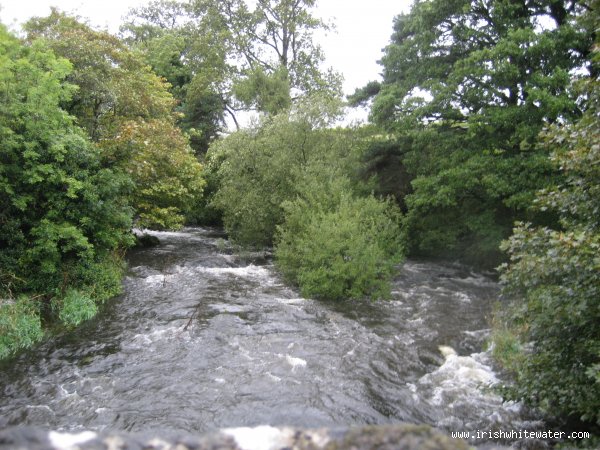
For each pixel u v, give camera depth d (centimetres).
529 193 1362
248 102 2844
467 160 1574
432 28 1728
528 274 568
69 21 1716
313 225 1395
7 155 1051
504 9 1520
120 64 1744
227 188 1923
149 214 1711
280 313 1160
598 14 725
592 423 605
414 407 696
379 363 864
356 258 1303
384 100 1819
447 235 1831
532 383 566
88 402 697
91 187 1165
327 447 156
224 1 3120
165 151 1620
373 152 2147
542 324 574
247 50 3200
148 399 708
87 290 1177
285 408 683
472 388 749
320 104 1958
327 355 896
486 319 1134
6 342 875
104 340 950
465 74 1498
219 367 828
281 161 1856
